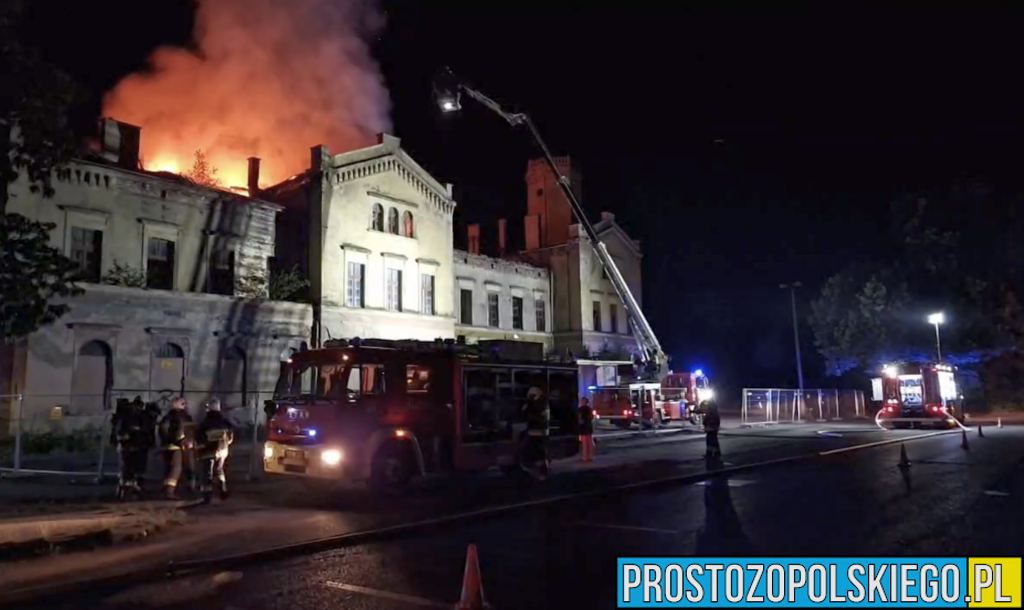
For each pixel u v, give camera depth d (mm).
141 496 14039
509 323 45031
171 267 28312
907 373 33812
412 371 15297
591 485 15180
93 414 24375
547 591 7531
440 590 7582
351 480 13992
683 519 11375
